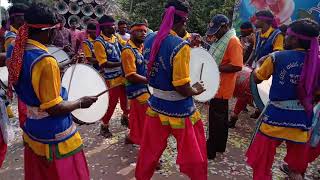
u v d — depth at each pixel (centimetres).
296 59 310
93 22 579
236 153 489
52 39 253
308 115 320
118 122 603
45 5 243
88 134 540
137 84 432
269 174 338
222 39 424
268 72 322
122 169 428
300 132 322
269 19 505
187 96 304
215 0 1566
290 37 315
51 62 236
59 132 258
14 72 238
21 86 245
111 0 1811
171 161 449
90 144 501
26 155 274
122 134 544
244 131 586
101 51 500
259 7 984
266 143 331
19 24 405
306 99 313
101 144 502
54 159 260
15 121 581
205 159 337
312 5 906
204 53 366
